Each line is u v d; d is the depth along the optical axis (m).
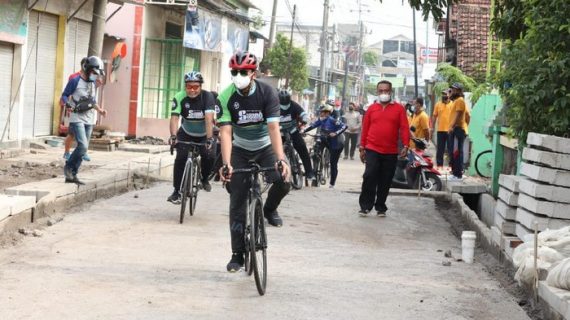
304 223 11.08
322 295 7.02
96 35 17.55
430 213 12.77
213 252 8.63
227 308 6.44
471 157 20.33
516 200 8.69
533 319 6.59
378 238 10.34
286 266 8.18
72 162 11.38
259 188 7.15
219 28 28.86
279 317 6.25
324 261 8.55
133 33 24.61
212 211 11.62
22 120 17.89
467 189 14.38
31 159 15.82
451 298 7.10
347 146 28.72
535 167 7.81
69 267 7.58
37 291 6.66
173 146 10.87
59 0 19.19
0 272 7.24
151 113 25.75
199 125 10.92
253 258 6.76
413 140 16.53
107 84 24.59
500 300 7.08
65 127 19.88
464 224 11.88
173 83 26.00
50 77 19.48
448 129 17.83
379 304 6.80
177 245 8.92
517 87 9.60
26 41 17.62
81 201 11.46
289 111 14.72
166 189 13.81
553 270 6.55
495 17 11.77
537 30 9.44
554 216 7.65
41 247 8.41
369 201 12.12
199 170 11.09
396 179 16.22
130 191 13.39
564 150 7.62
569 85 9.37
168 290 6.92
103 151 19.23
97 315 6.06
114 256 8.18
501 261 8.67
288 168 7.02
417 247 9.84
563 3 9.18
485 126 14.73
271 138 7.19
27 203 9.34
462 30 33.16
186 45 24.62
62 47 19.69
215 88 34.44
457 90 17.80
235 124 7.37
